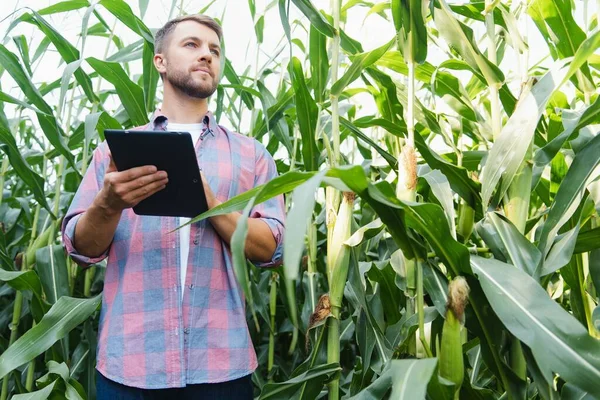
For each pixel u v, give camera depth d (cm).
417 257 147
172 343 169
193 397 171
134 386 167
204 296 175
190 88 187
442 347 136
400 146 216
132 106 253
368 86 221
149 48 254
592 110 152
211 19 194
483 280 133
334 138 185
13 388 267
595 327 162
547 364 117
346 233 173
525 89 168
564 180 149
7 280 222
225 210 122
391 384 135
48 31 250
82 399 189
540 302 125
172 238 177
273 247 183
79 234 172
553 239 147
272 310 270
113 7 247
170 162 145
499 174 155
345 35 227
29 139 407
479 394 150
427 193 203
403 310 225
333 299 172
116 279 180
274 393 168
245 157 195
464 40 178
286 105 249
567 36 202
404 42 169
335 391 174
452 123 231
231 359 173
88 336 244
